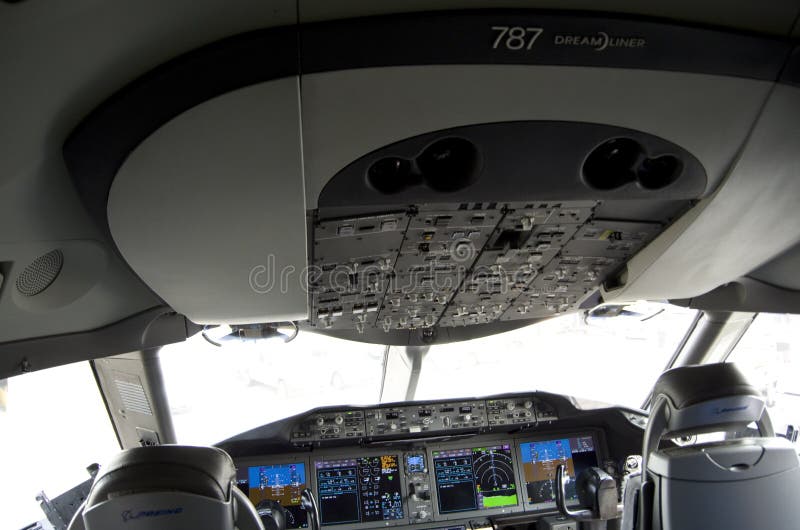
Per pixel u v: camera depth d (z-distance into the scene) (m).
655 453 1.05
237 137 0.70
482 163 0.81
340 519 1.93
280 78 0.63
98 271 1.07
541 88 0.68
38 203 0.83
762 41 0.66
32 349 1.17
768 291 1.48
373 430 1.96
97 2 0.54
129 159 0.72
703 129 0.78
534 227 1.11
